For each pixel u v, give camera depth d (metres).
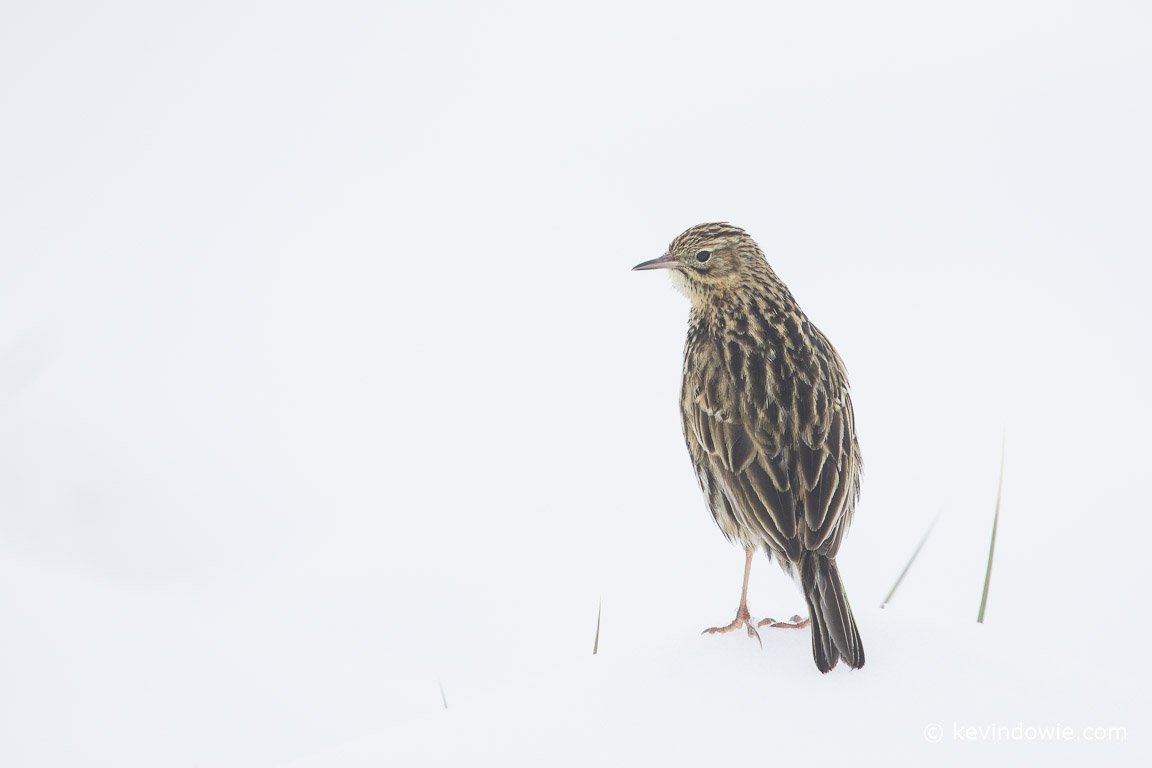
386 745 5.88
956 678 5.81
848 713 5.59
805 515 6.94
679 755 5.42
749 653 6.25
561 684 6.16
